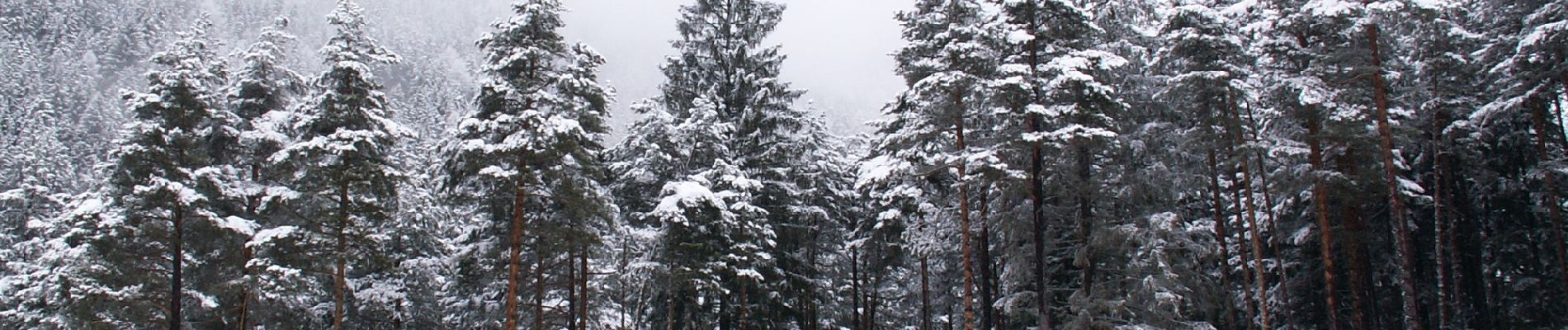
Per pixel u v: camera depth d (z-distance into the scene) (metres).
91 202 21.94
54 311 23.58
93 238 21.28
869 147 30.78
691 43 30.09
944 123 22.58
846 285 37.69
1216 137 22.08
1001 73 21.19
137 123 21.73
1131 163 23.52
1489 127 24.50
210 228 21.69
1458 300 23.88
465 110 23.36
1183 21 22.34
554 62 23.03
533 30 22.64
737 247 26.42
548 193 22.42
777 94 29.12
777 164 29.67
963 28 21.03
